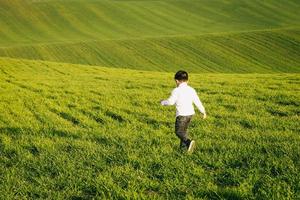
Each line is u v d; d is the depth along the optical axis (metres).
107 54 80.38
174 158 9.98
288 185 7.80
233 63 72.31
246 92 21.70
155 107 17.73
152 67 72.12
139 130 13.55
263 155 9.88
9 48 86.56
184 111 10.31
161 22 113.50
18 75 37.06
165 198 7.72
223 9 123.62
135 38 91.12
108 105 18.45
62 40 96.06
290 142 11.01
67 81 30.84
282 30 89.44
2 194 8.32
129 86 26.17
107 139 12.32
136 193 7.84
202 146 11.05
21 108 18.61
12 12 117.69
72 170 9.55
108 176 8.93
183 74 10.45
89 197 8.10
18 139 12.88
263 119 14.62
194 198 7.57
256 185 8.04
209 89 23.58
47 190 8.45
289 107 16.86
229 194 7.62
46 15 116.75
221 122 14.34
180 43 84.88
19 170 9.80
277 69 68.50
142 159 9.99
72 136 13.17
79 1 129.50
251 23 110.38
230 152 10.37
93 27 109.12
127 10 122.69
